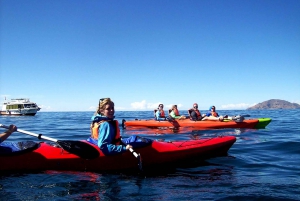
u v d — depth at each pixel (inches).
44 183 143.5
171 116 496.7
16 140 328.8
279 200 119.4
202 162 197.5
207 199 121.2
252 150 247.6
